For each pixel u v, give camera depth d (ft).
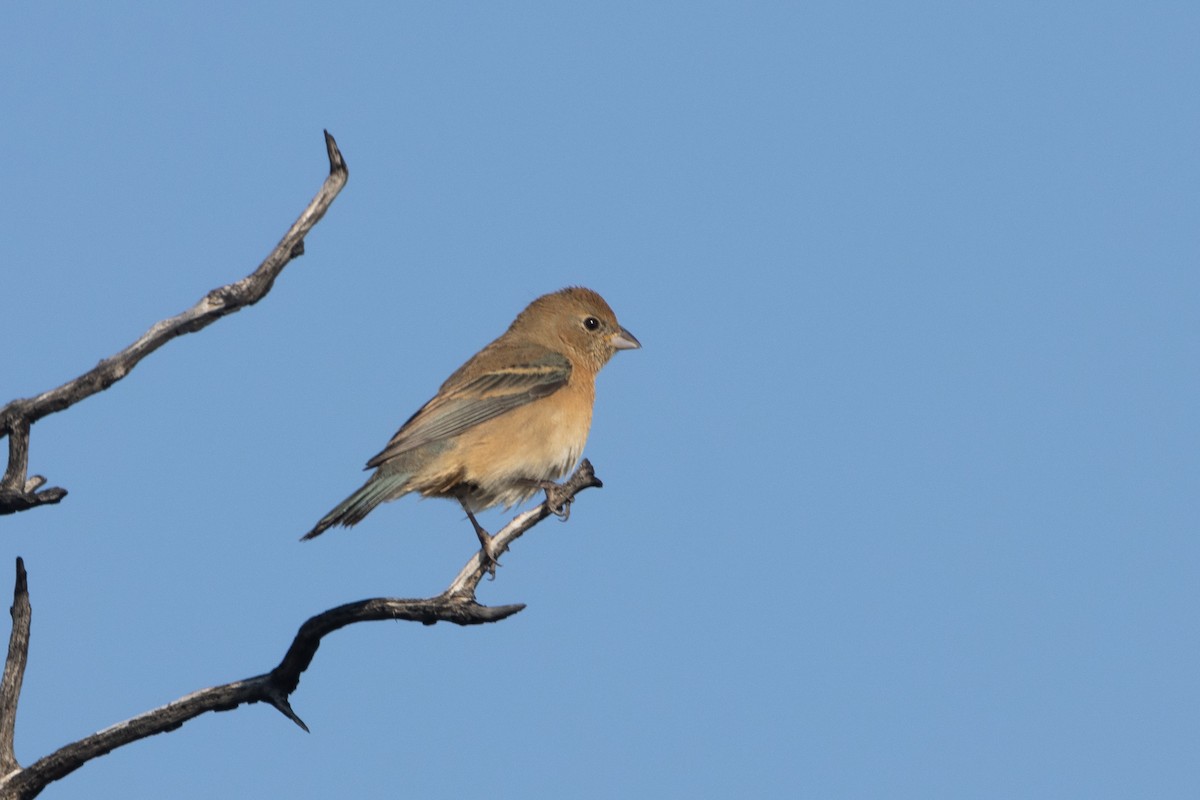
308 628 31.55
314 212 33.94
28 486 34.58
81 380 33.50
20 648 31.81
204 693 31.89
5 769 31.37
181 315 33.96
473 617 31.89
